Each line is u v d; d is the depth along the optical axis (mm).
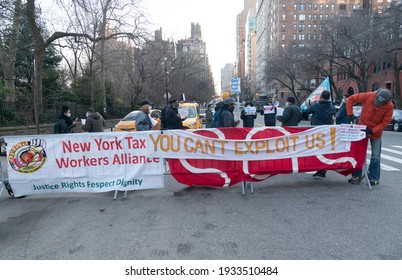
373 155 5695
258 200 5031
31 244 3625
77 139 5355
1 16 12211
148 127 6992
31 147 5355
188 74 47312
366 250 3293
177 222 4152
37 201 5352
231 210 4574
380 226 3887
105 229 3986
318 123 6359
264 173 5578
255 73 144000
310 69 36719
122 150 5410
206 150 5508
